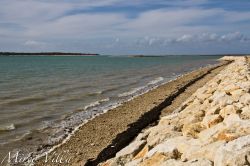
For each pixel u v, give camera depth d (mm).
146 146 6523
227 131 5945
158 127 7660
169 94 19016
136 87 26562
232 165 4484
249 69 19844
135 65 74562
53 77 38594
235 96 10000
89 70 53812
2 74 44875
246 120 6285
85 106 17891
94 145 10172
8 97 21562
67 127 13016
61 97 21469
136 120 12781
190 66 64062
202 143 5699
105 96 21672
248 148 4613
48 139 11414
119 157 6508
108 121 13141
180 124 8211
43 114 15891
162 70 51312
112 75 40875
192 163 4926
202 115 8672
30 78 37406
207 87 15344
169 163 5180
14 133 12375
